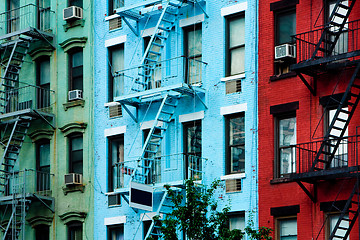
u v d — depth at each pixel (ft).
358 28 129.90
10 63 176.35
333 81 133.59
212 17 148.77
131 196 138.82
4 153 167.32
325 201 131.75
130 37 160.35
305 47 137.28
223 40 146.92
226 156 144.36
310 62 130.93
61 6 171.53
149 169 153.07
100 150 161.48
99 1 166.09
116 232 157.89
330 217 131.95
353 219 124.06
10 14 180.86
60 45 170.30
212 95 146.92
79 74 167.94
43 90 171.01
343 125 132.67
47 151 170.09
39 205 167.94
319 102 134.51
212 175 144.87
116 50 163.53
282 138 139.03
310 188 133.69
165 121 149.48
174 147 150.51
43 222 166.71
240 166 142.92
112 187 159.74
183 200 145.48
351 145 127.95
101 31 164.86
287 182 136.46
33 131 170.71
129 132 157.48
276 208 136.77
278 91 139.44
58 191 166.09
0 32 181.16
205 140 146.61
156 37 154.92
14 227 165.89
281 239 136.67
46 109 169.68
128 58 160.04
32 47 174.19
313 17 137.28
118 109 159.74
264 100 140.87
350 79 130.31
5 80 176.86
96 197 160.45
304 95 136.46
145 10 157.69
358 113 130.82
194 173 147.54
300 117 136.46
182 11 152.56
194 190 129.70
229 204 135.54
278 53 138.51
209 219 134.31
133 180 150.30
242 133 143.54
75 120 165.78
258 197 139.23
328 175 126.93
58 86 169.48
